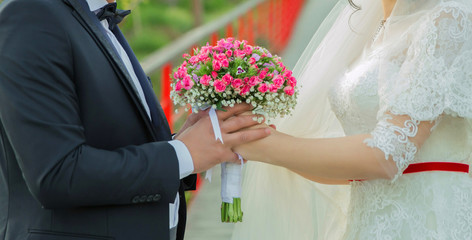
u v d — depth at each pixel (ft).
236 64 7.79
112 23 7.95
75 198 6.76
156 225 7.36
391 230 8.05
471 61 7.58
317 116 9.59
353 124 8.64
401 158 7.64
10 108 6.63
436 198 8.00
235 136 7.89
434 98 7.46
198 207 17.26
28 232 7.07
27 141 6.63
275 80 7.79
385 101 7.75
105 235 7.09
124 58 7.96
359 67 8.63
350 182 9.16
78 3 7.19
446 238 7.89
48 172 6.61
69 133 6.74
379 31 8.98
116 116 7.18
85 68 6.93
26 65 6.62
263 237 10.09
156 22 38.55
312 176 9.34
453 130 8.18
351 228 8.68
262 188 10.12
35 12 6.75
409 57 7.75
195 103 8.00
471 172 8.63
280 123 9.75
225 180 8.50
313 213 10.00
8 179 7.23
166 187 7.13
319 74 9.43
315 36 10.02
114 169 6.85
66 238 6.99
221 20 27.55
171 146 7.36
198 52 8.24
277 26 36.78
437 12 7.62
